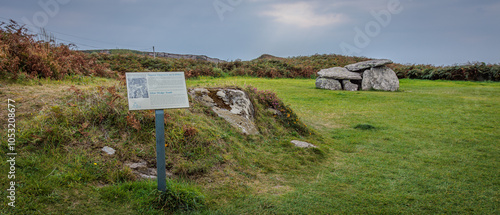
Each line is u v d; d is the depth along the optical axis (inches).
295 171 237.9
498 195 195.8
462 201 187.3
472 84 845.2
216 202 176.2
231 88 343.6
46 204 142.1
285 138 313.6
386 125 389.4
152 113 236.8
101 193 159.6
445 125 383.6
